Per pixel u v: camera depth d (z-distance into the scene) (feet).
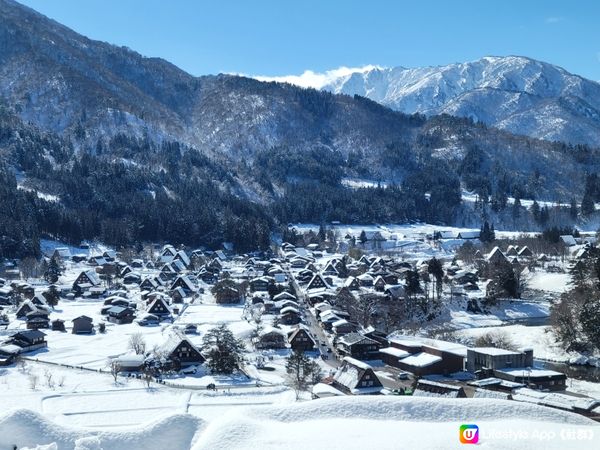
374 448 160.15
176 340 310.86
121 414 232.94
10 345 323.57
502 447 160.97
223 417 188.96
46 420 188.75
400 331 395.55
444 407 194.39
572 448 160.04
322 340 369.50
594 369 307.58
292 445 165.99
